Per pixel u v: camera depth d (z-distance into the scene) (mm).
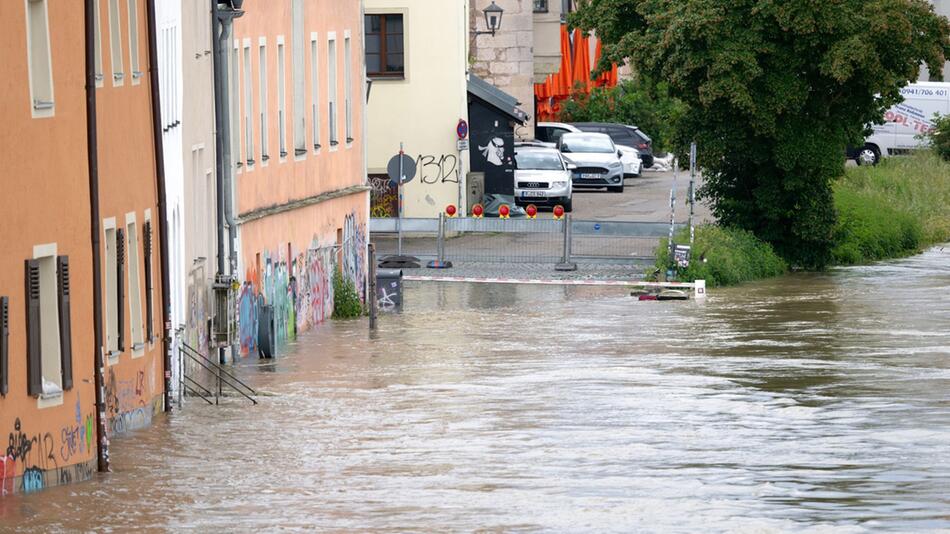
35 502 36938
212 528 33438
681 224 104938
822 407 52562
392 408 53625
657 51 101375
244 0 75062
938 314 81188
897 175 131250
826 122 101812
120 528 33500
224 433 48688
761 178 103438
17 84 38781
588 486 38344
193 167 66312
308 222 84000
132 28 52125
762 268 100188
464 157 121688
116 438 47812
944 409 51812
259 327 69938
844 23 98125
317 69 87438
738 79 98625
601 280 96625
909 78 100500
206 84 68250
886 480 38781
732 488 37844
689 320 80125
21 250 38938
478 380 60844
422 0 119125
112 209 48625
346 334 79125
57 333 40812
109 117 48500
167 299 54906
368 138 120062
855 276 100250
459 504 35938
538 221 101750
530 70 148250
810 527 32844
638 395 55875
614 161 143625
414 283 98000
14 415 38156
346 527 33312
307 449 45188
